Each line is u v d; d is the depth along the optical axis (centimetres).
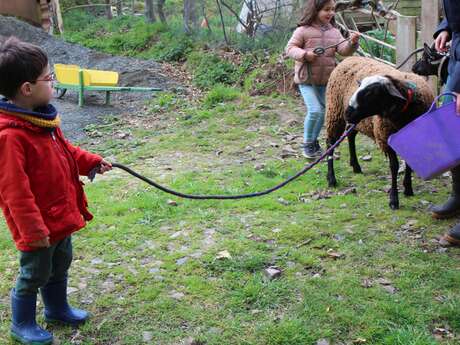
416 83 455
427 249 404
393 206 476
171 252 414
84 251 421
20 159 269
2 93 274
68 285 371
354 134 562
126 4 2392
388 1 1229
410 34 754
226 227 452
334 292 351
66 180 291
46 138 283
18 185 267
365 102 424
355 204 491
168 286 367
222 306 342
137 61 1309
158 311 339
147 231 452
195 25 1394
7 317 338
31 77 270
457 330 310
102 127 875
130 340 313
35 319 312
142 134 805
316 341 304
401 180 551
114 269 391
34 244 272
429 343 293
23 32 1426
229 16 1366
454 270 370
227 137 742
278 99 908
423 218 454
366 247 407
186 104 960
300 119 805
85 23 1853
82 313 331
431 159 380
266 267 386
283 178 573
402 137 390
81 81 1009
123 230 455
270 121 807
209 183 564
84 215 312
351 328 314
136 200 518
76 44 1448
